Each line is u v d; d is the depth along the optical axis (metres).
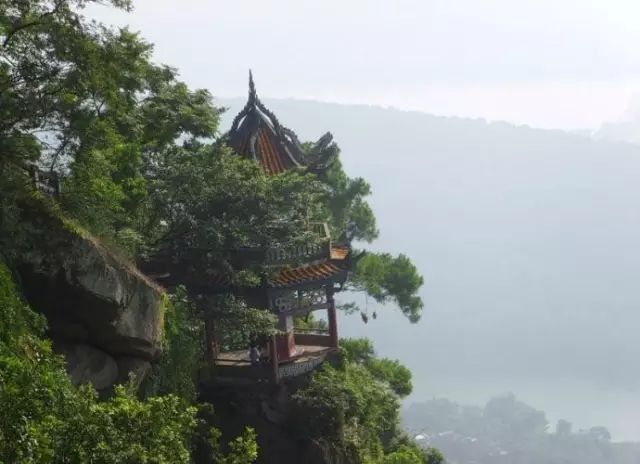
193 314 28.23
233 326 29.39
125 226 26.83
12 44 20.89
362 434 31.91
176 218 27.86
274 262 28.92
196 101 32.34
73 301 20.39
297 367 30.75
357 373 36.41
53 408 14.34
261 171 29.44
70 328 20.84
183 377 25.56
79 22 21.12
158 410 14.71
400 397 42.44
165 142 30.69
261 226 27.95
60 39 20.86
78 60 21.19
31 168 21.20
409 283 46.09
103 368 21.38
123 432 14.28
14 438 12.98
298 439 28.91
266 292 29.36
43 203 20.42
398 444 35.78
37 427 13.43
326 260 31.48
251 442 18.56
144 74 27.94
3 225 19.25
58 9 20.80
